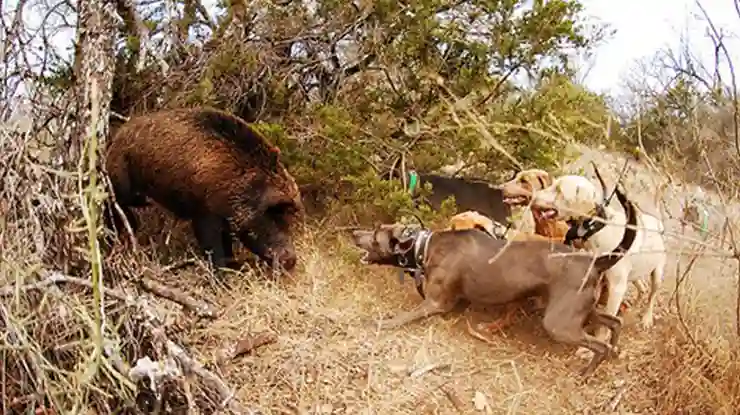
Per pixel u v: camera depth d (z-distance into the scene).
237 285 2.83
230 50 3.57
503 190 2.85
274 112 3.70
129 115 3.38
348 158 3.35
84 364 1.74
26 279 1.88
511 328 2.71
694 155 2.38
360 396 2.27
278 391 2.26
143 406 1.85
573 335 2.41
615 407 2.29
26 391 1.85
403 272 2.85
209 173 2.79
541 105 3.20
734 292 2.36
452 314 2.77
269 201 2.87
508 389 2.38
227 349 2.36
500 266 2.53
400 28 3.54
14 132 2.12
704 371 2.22
